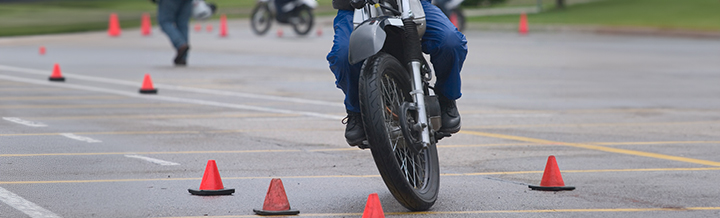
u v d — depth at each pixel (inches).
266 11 4178.2
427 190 871.1
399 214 876.6
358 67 812.6
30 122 1529.3
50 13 5634.8
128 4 6628.9
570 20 5022.1
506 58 3105.3
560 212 892.0
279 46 3545.8
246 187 1003.9
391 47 850.1
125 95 1983.3
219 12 5984.3
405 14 810.8
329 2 6215.6
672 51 3462.1
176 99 1921.8
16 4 6427.2
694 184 1041.5
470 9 6008.9
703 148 1322.6
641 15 5182.1
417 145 797.9
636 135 1459.2
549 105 1876.2
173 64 2787.9
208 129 1483.8
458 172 1119.6
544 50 3457.2
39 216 845.8
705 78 2501.2
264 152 1256.8
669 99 2004.2
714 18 4923.7
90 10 6008.9
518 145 1346.0
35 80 2277.3
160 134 1418.6
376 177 1076.5
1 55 3036.4
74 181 1019.3
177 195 953.5
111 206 895.1
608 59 3102.9
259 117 1644.9
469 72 2630.4
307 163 1170.0
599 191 997.2
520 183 1044.5
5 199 916.6
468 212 888.3
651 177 1085.1
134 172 1083.9
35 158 1170.0
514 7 6131.9
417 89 805.9
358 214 876.6
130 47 3440.0
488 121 1625.2
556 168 1007.0
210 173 965.8
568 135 1455.5
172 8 2743.6
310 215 870.4
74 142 1318.9
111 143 1315.2
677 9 5418.3
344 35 828.6
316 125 1544.0
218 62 2878.9
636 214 885.8
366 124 768.9
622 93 2121.1
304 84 2256.4
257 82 2293.3
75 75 2416.3
